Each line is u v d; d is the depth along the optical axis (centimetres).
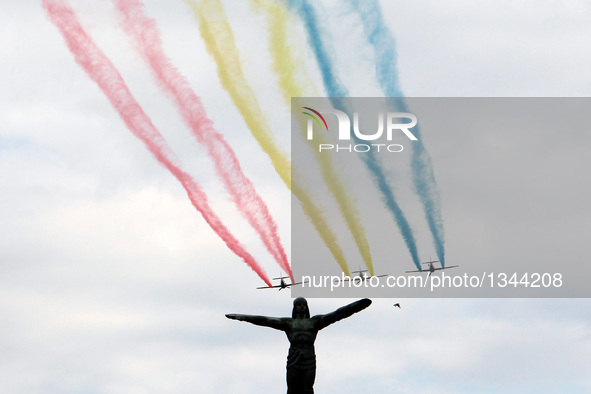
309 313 5225
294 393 5153
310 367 5125
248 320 5162
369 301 5156
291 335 5153
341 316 5159
